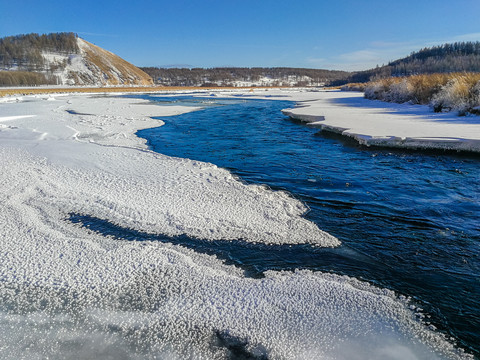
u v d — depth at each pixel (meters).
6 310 3.11
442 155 8.60
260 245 4.21
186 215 4.90
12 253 3.97
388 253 4.08
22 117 16.55
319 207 5.45
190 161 7.71
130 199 5.49
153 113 19.31
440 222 4.88
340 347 2.65
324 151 9.47
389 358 2.54
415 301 3.21
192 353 2.65
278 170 7.63
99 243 4.22
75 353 2.65
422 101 18.41
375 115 14.69
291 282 3.46
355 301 3.16
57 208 5.20
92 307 3.15
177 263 3.80
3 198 5.50
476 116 12.64
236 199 5.47
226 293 3.31
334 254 4.05
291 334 2.79
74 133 11.76
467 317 3.00
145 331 2.87
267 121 16.17
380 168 7.64
